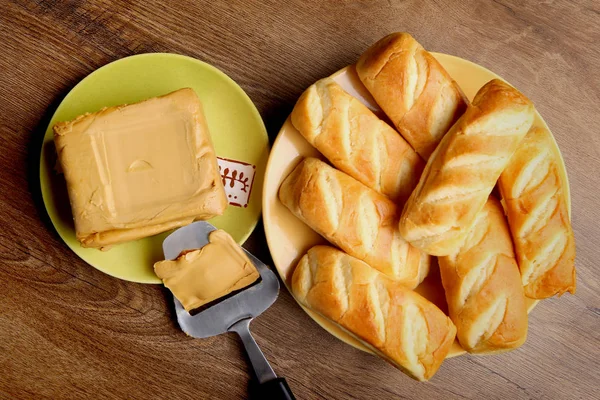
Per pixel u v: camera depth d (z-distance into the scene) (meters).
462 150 0.58
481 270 0.61
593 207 0.67
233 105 0.64
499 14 0.66
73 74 0.64
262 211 0.62
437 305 0.65
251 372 0.65
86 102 0.62
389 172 0.62
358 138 0.61
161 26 0.64
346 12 0.66
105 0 0.64
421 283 0.65
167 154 0.60
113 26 0.64
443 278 0.62
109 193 0.60
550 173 0.61
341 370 0.66
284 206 0.63
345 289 0.60
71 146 0.59
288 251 0.63
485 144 0.58
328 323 0.62
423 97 0.61
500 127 0.59
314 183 0.60
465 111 0.61
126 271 0.63
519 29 0.66
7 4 0.63
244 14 0.65
